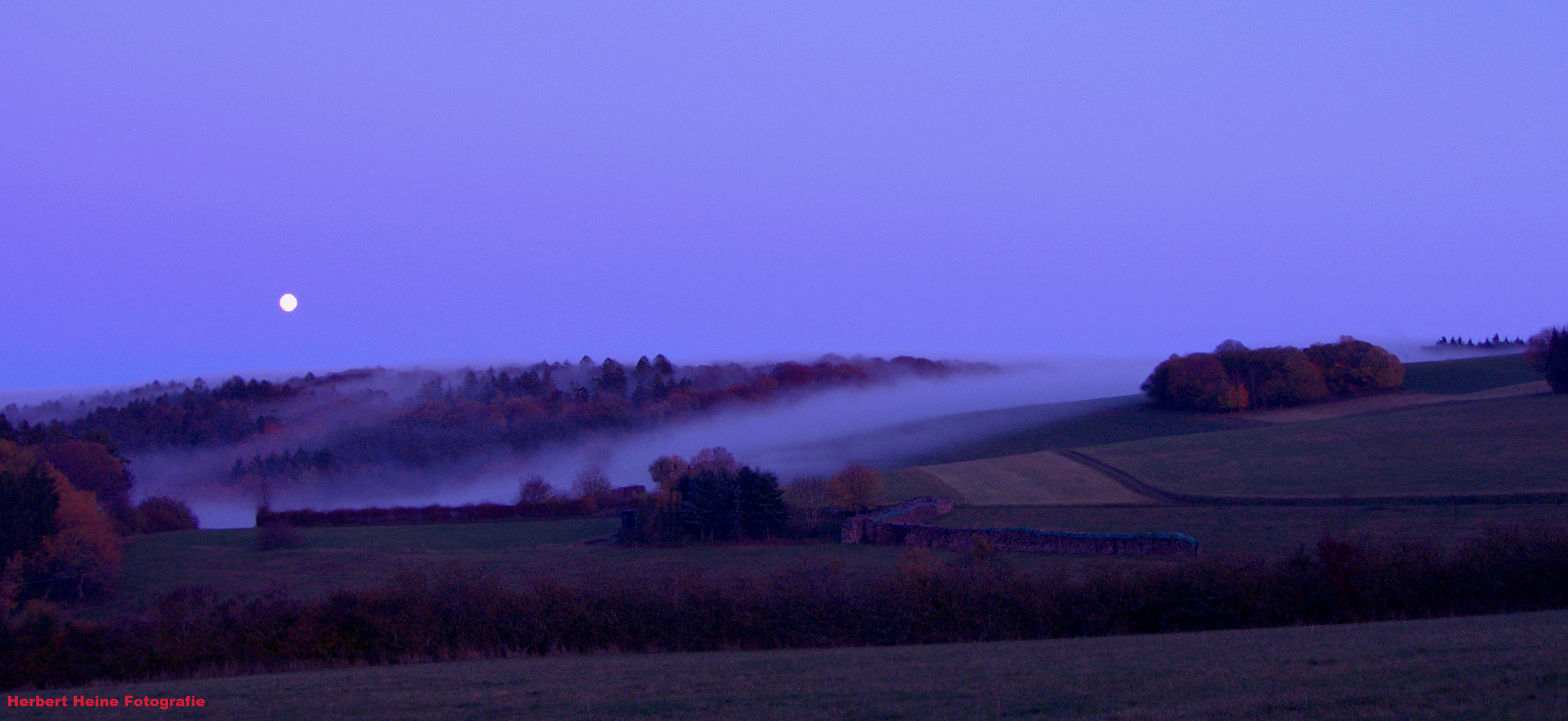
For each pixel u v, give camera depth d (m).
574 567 45.44
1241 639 19.22
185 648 23.44
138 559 50.50
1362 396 107.75
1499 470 52.94
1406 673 12.95
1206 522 48.56
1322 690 12.30
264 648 23.95
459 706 15.12
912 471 75.44
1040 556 41.88
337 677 20.23
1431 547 25.81
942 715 12.48
